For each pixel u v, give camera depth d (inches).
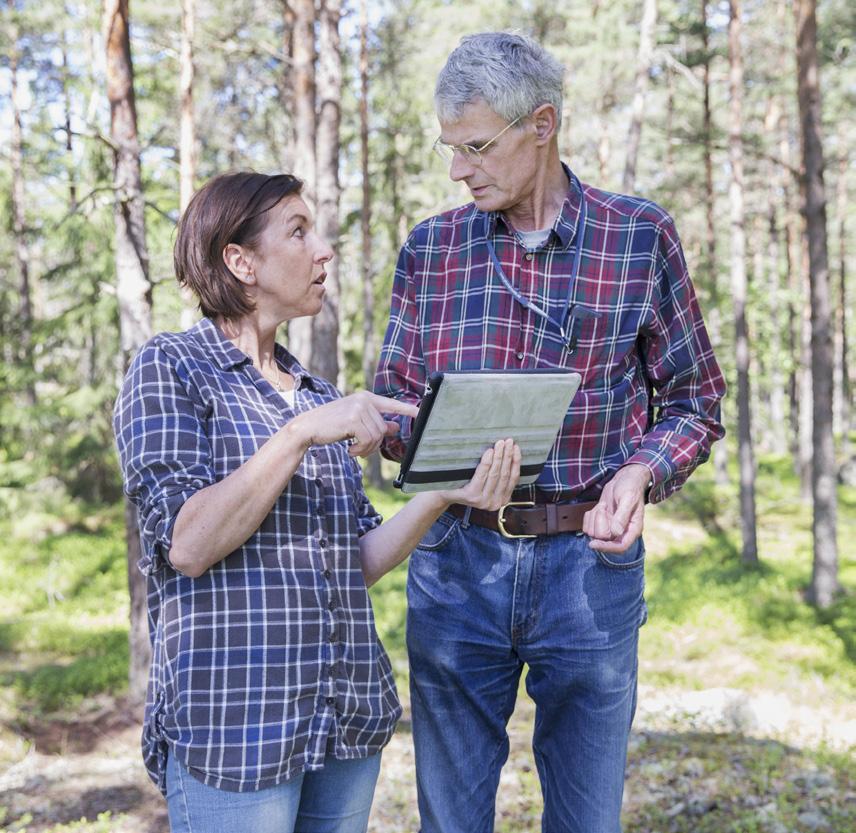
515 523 77.4
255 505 58.9
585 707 80.0
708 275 815.1
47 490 590.2
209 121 773.9
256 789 61.1
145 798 253.4
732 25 609.3
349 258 954.1
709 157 799.7
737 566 568.7
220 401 65.1
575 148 890.7
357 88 856.3
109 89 305.6
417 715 85.5
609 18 722.2
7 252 773.3
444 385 59.7
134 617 332.2
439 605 81.8
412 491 64.7
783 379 1157.7
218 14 675.4
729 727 274.1
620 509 70.4
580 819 81.4
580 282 76.4
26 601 530.6
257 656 61.9
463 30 760.3
